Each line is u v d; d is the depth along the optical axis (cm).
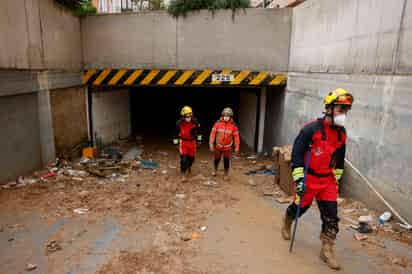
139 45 843
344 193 533
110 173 719
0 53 531
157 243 394
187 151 698
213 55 835
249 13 808
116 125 1134
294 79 776
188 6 809
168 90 1648
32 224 441
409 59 378
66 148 793
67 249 377
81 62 858
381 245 374
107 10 1430
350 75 511
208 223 457
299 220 456
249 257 361
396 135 402
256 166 860
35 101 654
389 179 418
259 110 1043
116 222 455
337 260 348
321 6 620
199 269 337
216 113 1695
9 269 335
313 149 321
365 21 469
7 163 582
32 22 624
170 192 602
